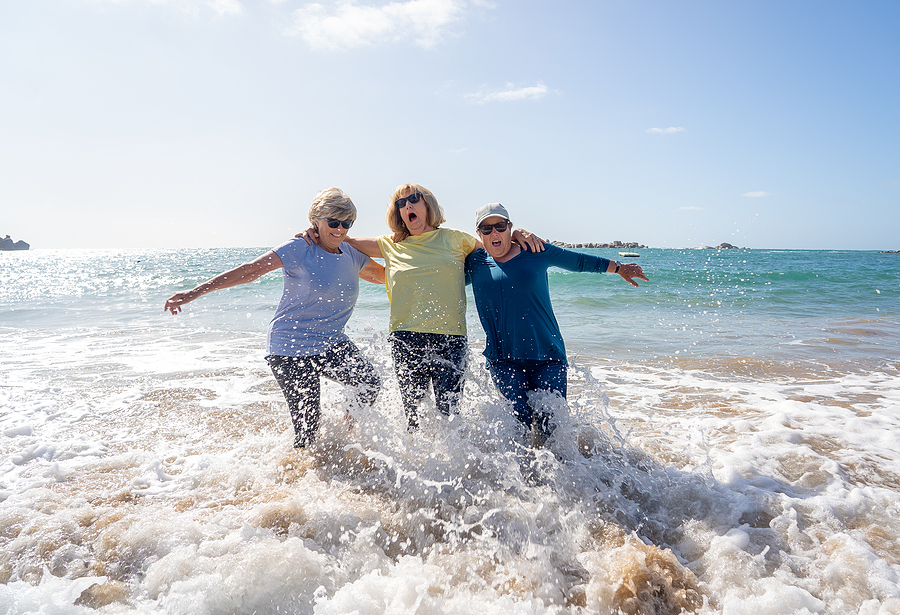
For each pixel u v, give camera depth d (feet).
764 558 7.22
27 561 7.03
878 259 139.95
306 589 6.58
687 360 20.25
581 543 7.70
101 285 67.51
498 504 8.52
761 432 11.98
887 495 8.86
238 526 7.84
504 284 10.30
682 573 6.82
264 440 11.52
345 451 10.58
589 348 22.65
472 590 6.70
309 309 10.71
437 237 11.10
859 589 6.53
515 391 10.16
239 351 22.30
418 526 8.05
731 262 107.14
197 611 6.13
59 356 21.22
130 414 13.61
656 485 9.22
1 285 69.15
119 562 7.07
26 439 11.76
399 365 10.65
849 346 23.00
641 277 11.34
